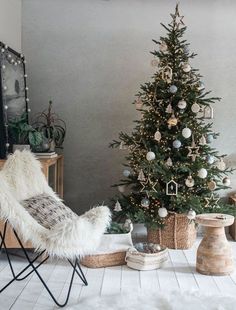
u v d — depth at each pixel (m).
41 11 4.93
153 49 4.93
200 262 3.53
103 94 4.97
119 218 4.57
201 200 4.20
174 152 4.23
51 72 4.96
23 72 4.65
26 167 3.31
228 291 3.12
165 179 4.09
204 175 4.03
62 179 4.72
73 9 4.93
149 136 4.27
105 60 4.96
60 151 4.95
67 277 3.41
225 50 4.93
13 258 3.83
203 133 4.20
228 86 4.94
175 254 4.08
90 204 4.99
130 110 4.97
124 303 2.80
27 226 2.75
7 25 4.37
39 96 4.96
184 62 4.22
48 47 4.94
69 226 2.78
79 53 4.95
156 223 4.15
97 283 3.28
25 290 3.12
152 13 4.92
